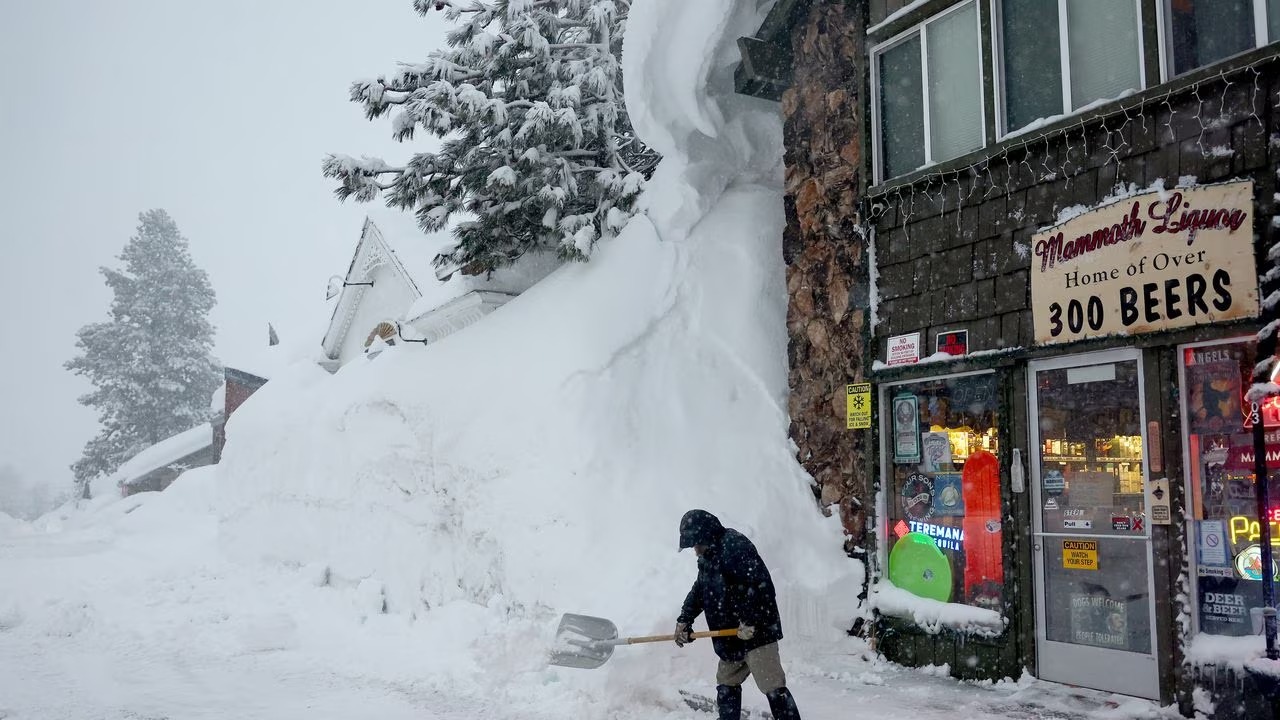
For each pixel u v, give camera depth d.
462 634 8.28
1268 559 5.09
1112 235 6.16
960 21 7.70
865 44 8.52
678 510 8.14
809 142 9.20
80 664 8.23
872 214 8.26
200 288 56.62
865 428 8.12
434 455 9.76
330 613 9.91
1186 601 5.62
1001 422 6.93
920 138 8.03
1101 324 6.19
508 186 10.19
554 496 8.27
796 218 9.35
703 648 7.00
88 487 48.72
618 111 11.59
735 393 9.10
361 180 10.88
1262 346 5.20
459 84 10.94
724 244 9.84
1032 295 6.73
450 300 11.58
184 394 54.66
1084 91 6.61
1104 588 6.21
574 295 9.88
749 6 9.72
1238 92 5.58
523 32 10.74
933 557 7.53
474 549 8.98
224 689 7.16
